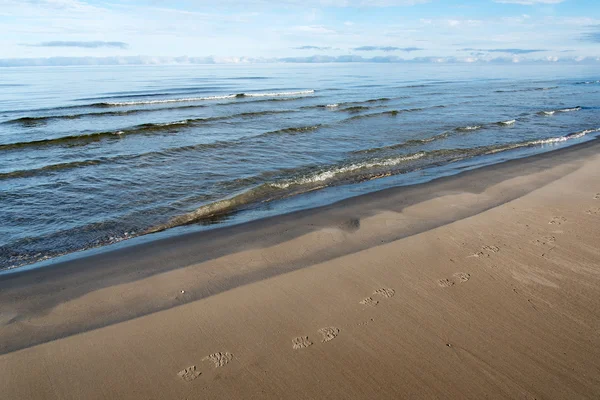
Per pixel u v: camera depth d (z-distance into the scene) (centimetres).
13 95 2870
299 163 1078
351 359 344
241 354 354
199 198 824
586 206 702
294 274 493
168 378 327
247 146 1246
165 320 405
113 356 354
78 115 1842
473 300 428
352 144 1291
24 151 1168
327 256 546
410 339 368
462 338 368
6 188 858
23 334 394
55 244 619
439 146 1284
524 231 602
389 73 6862
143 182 914
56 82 4444
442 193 826
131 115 1888
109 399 308
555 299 427
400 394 307
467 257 524
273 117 1798
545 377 320
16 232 659
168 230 673
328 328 387
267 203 802
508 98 2647
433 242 571
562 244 554
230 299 441
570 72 7550
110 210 758
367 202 787
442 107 2159
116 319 416
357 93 3012
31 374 334
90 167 1017
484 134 1474
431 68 10238
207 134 1416
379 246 564
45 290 482
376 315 405
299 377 326
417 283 465
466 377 322
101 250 596
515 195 792
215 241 618
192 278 498
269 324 395
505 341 362
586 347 353
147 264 545
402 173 1006
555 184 847
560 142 1348
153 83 4331
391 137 1398
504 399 300
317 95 2858
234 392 312
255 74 6638
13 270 537
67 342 374
